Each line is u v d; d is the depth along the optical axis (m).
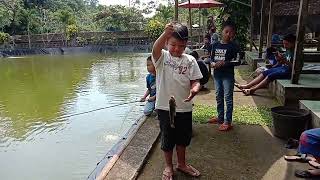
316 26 11.14
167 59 2.96
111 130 6.46
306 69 6.45
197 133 4.36
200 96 6.60
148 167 3.44
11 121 7.65
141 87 11.29
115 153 3.77
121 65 19.75
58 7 58.12
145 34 35.25
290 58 5.90
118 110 7.98
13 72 18.33
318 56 8.27
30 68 20.31
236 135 4.27
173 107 2.85
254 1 11.39
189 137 3.13
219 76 4.48
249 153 3.71
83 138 6.11
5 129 7.03
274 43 10.47
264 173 3.24
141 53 30.73
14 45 36.47
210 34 10.71
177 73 2.94
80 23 53.53
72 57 28.69
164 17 35.31
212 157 3.62
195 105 5.82
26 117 7.95
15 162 5.25
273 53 7.09
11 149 5.84
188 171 3.21
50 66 21.12
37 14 48.38
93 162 5.06
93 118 7.40
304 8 5.07
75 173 4.74
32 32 42.41
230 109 4.44
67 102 9.43
